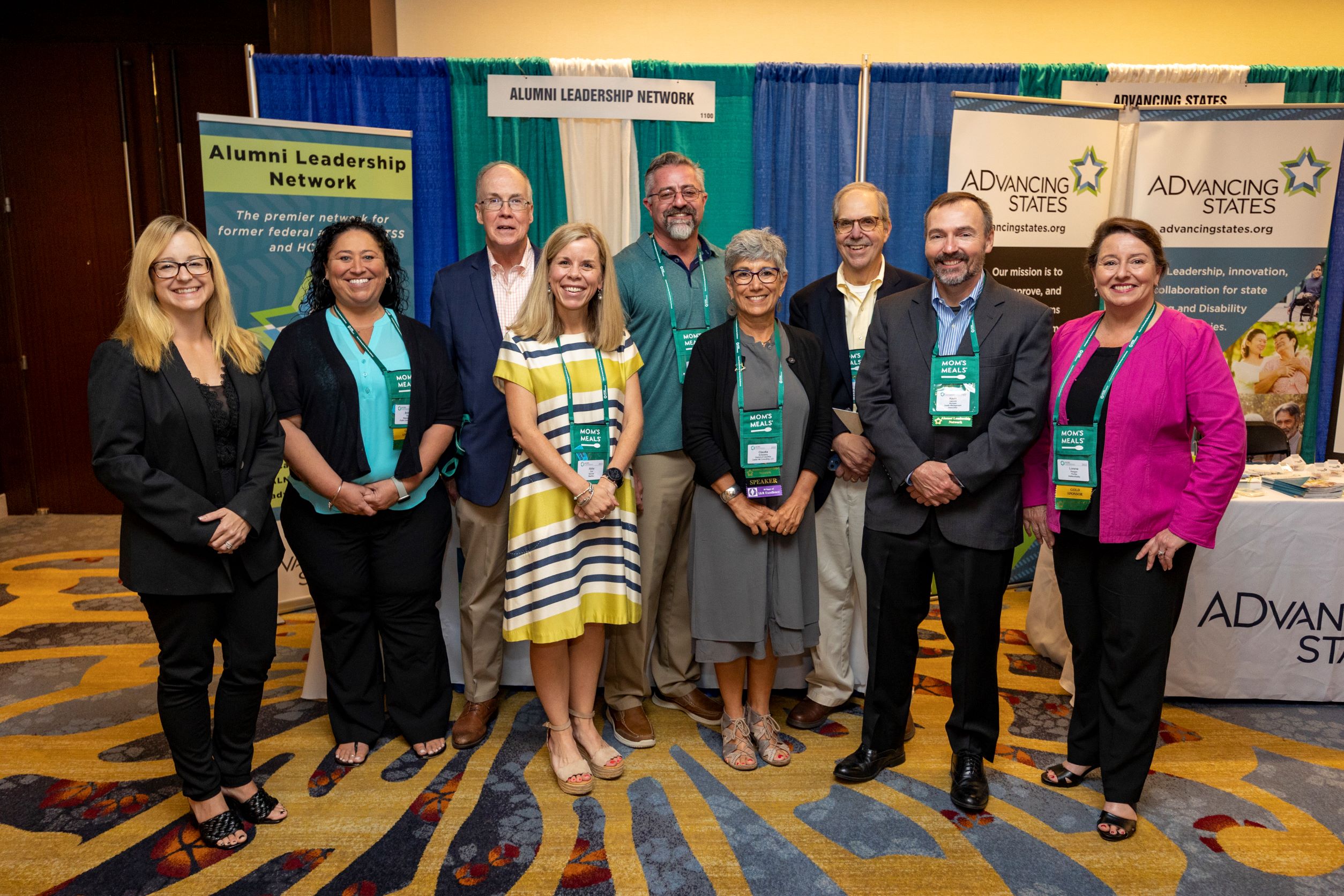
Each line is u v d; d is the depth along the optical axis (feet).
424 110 12.89
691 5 14.48
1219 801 7.43
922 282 8.50
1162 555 6.59
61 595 13.07
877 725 7.75
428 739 8.30
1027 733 8.75
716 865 6.54
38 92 16.14
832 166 13.51
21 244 16.57
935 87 13.28
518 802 7.44
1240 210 12.76
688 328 8.34
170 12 16.10
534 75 12.84
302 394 7.56
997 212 12.55
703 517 7.88
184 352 6.47
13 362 16.94
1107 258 6.72
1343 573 9.00
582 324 7.73
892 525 7.35
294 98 12.76
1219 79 13.33
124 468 6.03
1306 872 6.47
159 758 8.23
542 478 7.51
